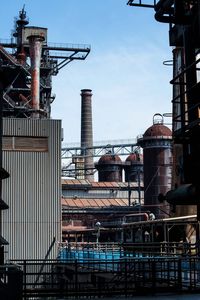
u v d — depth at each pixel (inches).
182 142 584.7
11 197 1598.2
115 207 4217.5
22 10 3570.4
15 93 3336.6
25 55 3511.3
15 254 1579.7
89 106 5152.6
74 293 719.1
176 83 590.2
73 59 3742.6
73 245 2199.8
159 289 731.4
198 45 564.7
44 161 1633.9
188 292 729.0
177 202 585.3
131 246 1400.1
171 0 586.6
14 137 1622.8
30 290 718.5
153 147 3892.7
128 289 730.2
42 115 3125.0
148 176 3902.6
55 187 1633.9
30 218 1605.6
